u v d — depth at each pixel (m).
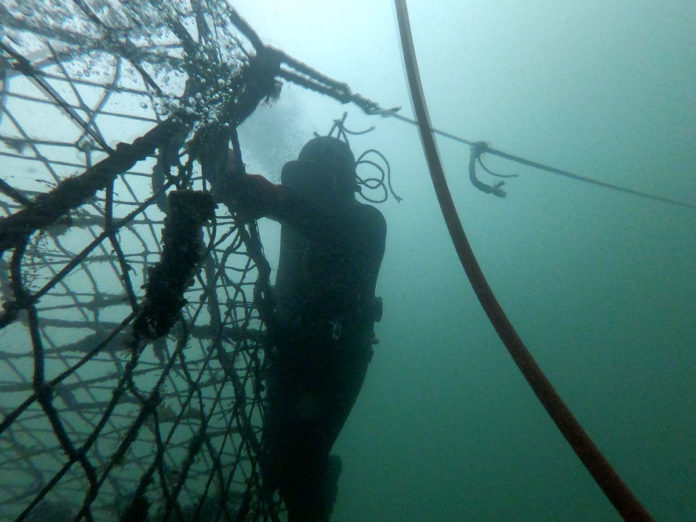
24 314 2.41
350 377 2.00
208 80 1.41
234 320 1.78
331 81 1.85
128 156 0.96
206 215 1.05
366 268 1.89
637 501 0.80
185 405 1.22
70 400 2.78
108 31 1.42
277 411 1.95
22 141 1.73
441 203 1.22
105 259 2.47
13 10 1.38
